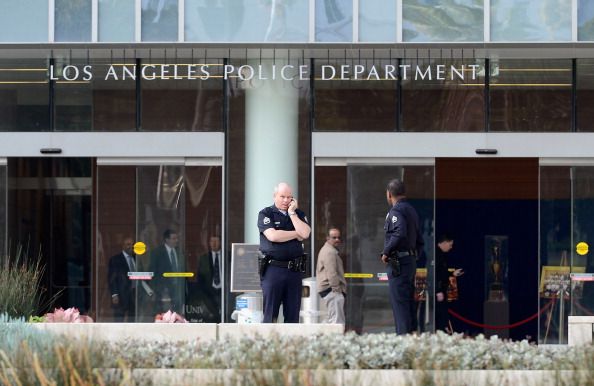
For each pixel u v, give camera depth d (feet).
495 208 176.65
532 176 175.73
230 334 95.76
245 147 152.15
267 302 106.52
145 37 146.72
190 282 151.64
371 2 146.51
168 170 152.56
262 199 151.53
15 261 155.33
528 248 174.91
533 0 145.48
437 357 79.15
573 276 151.43
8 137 152.46
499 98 151.53
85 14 147.13
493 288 173.88
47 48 147.43
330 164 151.74
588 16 145.28
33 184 160.45
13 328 93.35
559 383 74.79
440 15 146.20
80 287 162.50
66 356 71.36
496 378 76.43
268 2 146.41
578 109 151.43
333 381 72.18
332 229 145.28
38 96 152.56
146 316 151.64
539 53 149.79
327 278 135.03
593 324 108.37
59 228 162.20
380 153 151.23
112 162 152.46
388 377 76.95
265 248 106.73
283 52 151.53
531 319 161.38
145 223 152.46
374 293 150.20
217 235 151.74
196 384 73.20
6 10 147.13
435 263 156.76
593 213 151.43
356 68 151.64
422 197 151.12
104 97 152.46
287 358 74.64
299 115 151.94
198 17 146.72
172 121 152.46
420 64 151.53
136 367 79.77
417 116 151.53
